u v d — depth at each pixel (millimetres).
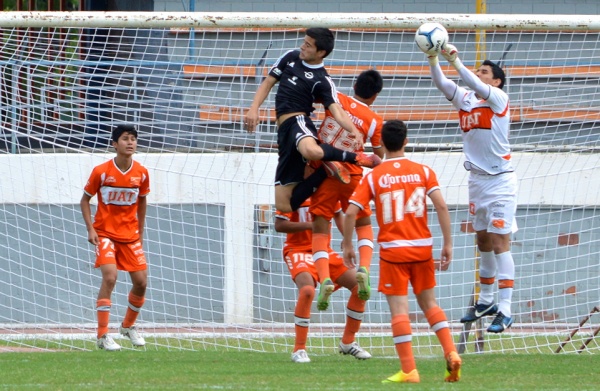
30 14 34594
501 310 32031
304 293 30047
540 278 47250
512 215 31906
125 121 45000
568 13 59719
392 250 23531
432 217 45219
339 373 26484
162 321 47719
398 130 24078
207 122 45125
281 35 55094
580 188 42594
